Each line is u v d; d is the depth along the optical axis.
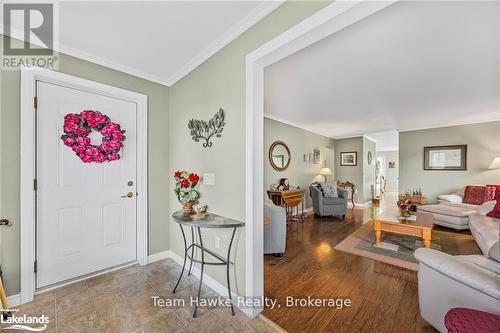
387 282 2.14
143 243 2.49
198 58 2.15
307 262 2.61
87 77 2.11
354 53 2.02
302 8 1.32
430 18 1.54
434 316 1.42
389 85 2.76
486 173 4.34
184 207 2.10
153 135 2.59
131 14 1.57
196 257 2.25
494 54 2.00
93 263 2.22
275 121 4.64
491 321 0.94
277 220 2.72
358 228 4.11
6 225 1.70
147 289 2.01
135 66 2.34
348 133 6.22
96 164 2.23
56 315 1.65
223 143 1.92
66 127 2.03
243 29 1.69
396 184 10.36
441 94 3.04
